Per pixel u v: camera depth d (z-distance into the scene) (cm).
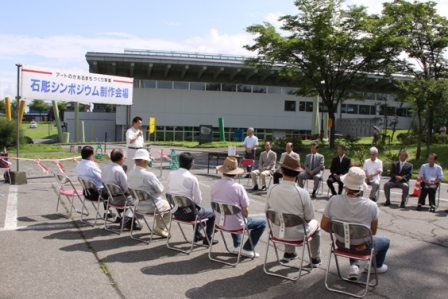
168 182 607
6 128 2662
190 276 496
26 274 484
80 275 486
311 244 536
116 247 601
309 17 2438
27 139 3425
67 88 1408
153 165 1872
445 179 1678
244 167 1508
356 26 2416
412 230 780
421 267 557
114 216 777
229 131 4594
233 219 538
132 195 648
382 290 470
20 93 1291
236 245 586
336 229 463
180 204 582
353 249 465
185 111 4450
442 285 491
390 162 1966
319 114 4875
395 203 1103
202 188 1242
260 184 1309
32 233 661
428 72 2909
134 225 708
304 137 4144
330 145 2772
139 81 4341
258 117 4659
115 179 678
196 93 4472
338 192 1152
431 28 2795
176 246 616
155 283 470
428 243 685
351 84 2809
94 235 660
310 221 527
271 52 2552
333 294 454
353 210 464
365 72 2709
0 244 598
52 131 6744
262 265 545
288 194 490
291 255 560
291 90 4728
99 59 3744
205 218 598
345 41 2408
